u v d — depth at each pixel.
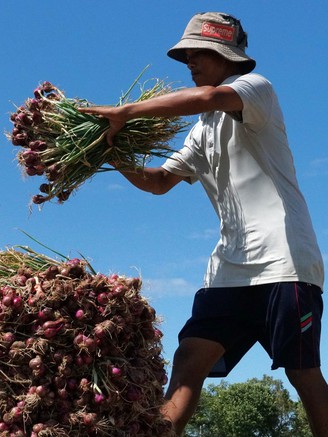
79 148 3.51
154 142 3.75
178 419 3.79
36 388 2.87
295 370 3.73
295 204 3.81
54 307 2.93
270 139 3.82
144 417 3.07
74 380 2.91
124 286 2.98
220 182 3.95
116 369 2.93
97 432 2.90
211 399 32.12
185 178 4.36
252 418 31.59
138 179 4.24
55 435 2.84
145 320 3.08
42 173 3.53
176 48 4.01
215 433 31.75
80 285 2.95
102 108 3.53
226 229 3.93
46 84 3.63
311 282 3.74
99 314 2.97
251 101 3.69
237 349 3.97
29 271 3.06
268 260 3.75
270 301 3.73
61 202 3.63
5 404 2.88
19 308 2.90
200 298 3.99
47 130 3.53
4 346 2.88
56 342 2.90
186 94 3.58
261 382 32.44
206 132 4.01
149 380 3.09
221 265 3.92
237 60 3.96
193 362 3.90
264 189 3.82
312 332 3.72
